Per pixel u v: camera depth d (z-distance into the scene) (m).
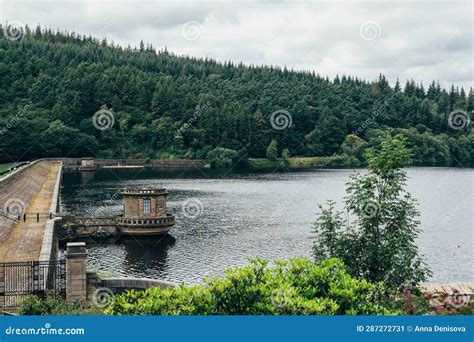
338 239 27.27
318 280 17.52
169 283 35.53
